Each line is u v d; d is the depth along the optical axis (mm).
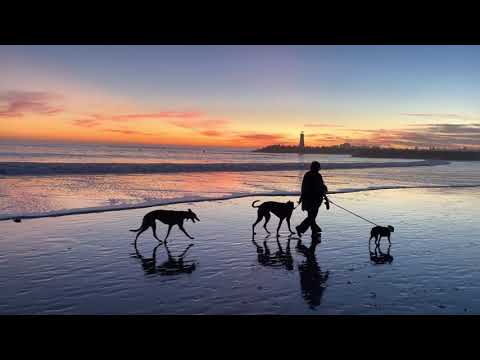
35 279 5539
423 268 6328
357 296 5020
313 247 7785
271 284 5484
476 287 5402
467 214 11852
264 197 15000
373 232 7727
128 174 24906
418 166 51656
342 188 18984
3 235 8102
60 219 9953
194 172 28922
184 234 8852
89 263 6387
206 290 5207
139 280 5590
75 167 24781
